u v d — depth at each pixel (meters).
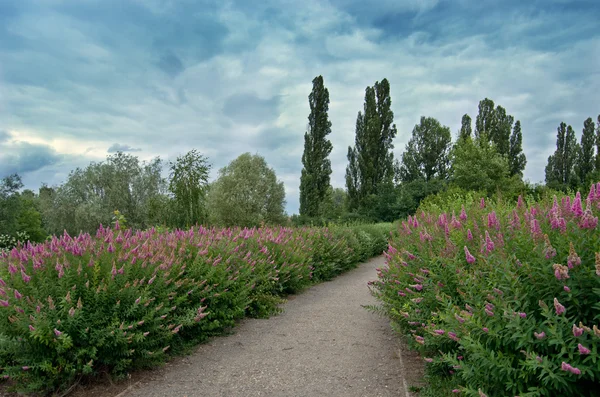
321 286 11.02
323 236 13.00
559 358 2.64
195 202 14.82
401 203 38.78
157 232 8.30
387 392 4.22
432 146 56.00
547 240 3.13
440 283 4.23
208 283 6.29
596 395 2.62
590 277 2.80
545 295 2.99
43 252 5.05
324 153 41.81
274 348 5.78
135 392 4.34
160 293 5.13
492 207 7.05
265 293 8.26
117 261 4.98
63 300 4.15
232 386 4.48
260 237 9.48
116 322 4.40
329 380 4.59
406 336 5.07
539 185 31.53
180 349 5.59
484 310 3.20
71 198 43.50
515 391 2.88
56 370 4.12
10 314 4.17
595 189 4.03
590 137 55.19
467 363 3.42
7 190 34.56
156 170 44.88
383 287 6.52
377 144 44.03
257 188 40.75
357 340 6.06
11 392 4.29
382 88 44.66
